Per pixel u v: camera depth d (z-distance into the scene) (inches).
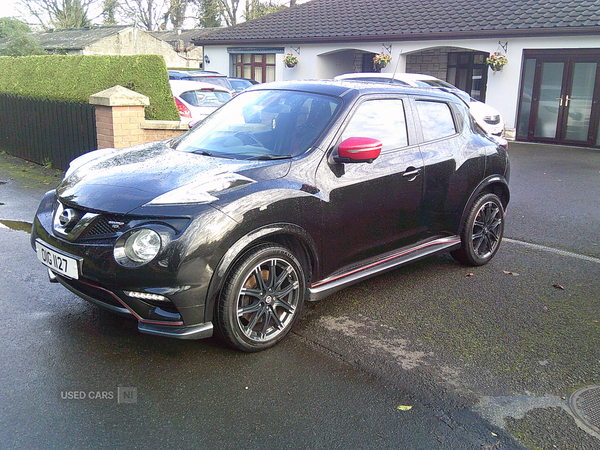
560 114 612.1
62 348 139.2
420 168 177.9
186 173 141.3
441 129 194.7
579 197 346.9
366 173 161.0
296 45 831.7
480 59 752.3
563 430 113.7
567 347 149.5
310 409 117.8
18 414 112.2
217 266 126.4
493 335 155.5
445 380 131.1
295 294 145.9
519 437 111.0
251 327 137.1
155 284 122.7
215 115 186.9
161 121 334.3
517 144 615.5
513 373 135.3
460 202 197.2
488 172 207.2
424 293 185.8
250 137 164.4
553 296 185.9
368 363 137.6
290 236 145.9
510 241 251.1
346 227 157.0
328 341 148.7
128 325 153.2
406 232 179.2
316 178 149.1
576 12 619.5
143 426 110.2
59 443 104.0
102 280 126.0
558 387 129.6
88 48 1451.8
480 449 107.0
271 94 180.2
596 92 584.4
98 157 171.3
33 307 162.6
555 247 243.0
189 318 126.0
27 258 204.5
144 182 136.9
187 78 631.8
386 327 158.6
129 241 123.5
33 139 421.4
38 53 1236.5
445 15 738.2
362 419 115.0
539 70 619.5
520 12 667.4
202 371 131.2
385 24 771.4
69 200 136.9
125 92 321.7
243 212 129.8
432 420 115.6
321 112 163.2
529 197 345.7
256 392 123.3
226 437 107.7
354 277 162.9
